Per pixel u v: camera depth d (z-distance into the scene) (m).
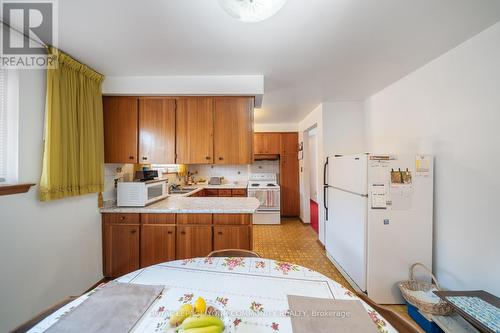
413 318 1.73
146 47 1.72
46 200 1.61
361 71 2.16
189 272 1.13
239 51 1.78
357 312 0.82
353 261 2.16
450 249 1.78
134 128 2.44
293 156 4.90
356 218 2.10
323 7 1.26
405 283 1.87
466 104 1.64
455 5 1.25
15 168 1.48
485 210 1.52
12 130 1.49
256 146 4.89
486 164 1.51
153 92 2.32
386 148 2.64
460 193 1.69
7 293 1.40
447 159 1.81
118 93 2.33
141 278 1.07
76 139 1.90
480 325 1.19
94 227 2.17
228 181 4.91
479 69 1.54
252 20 1.04
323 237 3.23
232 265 1.21
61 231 1.80
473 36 1.57
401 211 1.93
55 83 1.68
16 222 1.46
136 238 2.24
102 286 0.99
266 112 3.86
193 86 2.31
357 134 3.21
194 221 2.21
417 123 2.13
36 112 1.61
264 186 4.54
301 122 4.64
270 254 3.02
